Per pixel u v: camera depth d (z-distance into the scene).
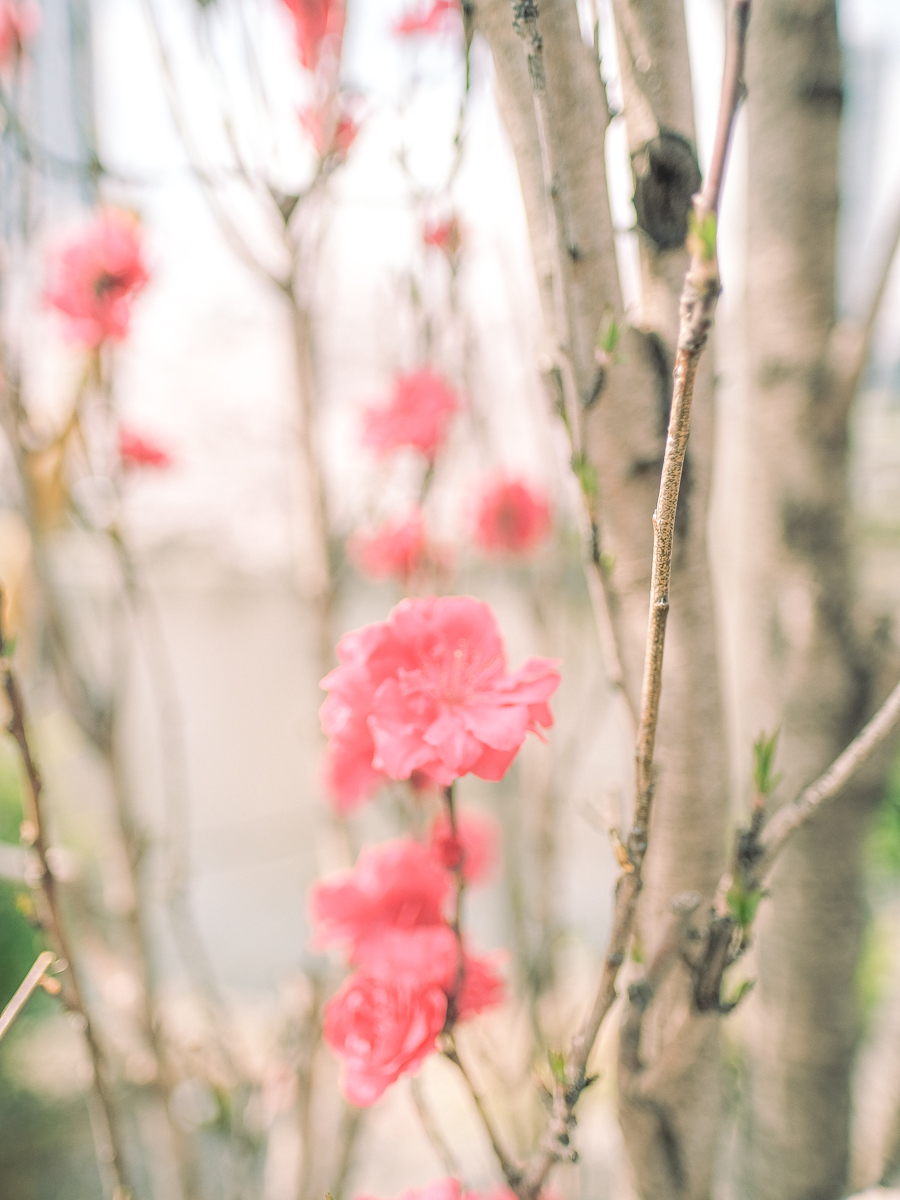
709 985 0.52
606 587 0.56
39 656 0.75
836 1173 0.70
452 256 0.68
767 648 0.69
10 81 0.70
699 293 0.35
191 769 1.65
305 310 0.71
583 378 0.56
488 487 0.80
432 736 0.56
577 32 0.55
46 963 0.59
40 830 0.59
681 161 0.54
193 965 0.78
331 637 0.75
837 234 0.67
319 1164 0.82
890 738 0.67
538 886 0.76
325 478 0.75
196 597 1.51
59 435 0.73
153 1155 0.87
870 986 0.92
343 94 0.68
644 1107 0.58
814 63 0.65
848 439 0.68
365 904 0.60
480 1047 0.72
